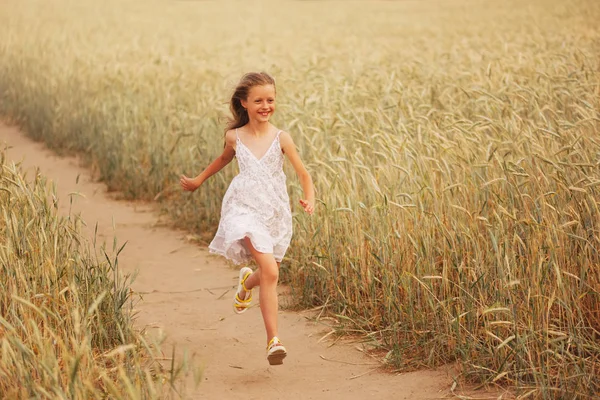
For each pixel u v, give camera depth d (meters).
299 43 24.12
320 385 5.39
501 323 4.97
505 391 5.00
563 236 5.64
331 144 9.05
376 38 26.97
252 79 5.77
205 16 40.31
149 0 49.75
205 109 11.95
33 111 17.31
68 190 12.35
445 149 6.80
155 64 17.12
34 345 4.79
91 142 14.14
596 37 18.94
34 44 23.73
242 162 5.77
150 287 7.84
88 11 41.28
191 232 9.96
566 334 5.17
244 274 6.00
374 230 6.57
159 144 11.91
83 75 17.38
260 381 5.49
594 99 9.42
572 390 4.75
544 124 7.92
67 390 4.07
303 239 7.43
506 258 5.29
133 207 11.41
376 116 9.33
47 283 5.30
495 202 6.32
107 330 5.61
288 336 6.45
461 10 39.75
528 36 19.23
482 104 9.30
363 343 6.11
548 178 6.26
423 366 5.57
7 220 5.61
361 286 6.62
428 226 6.19
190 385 5.34
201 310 7.14
